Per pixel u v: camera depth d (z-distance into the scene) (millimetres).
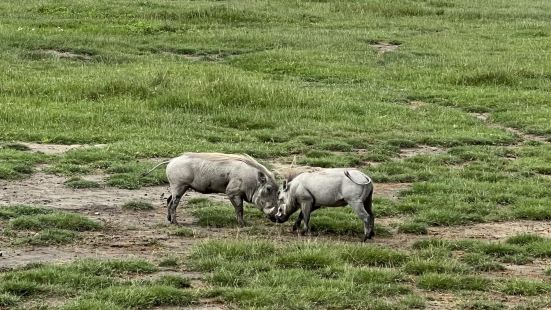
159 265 37594
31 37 102875
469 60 101812
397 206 49875
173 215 45594
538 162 62469
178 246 41344
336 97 81875
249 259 38375
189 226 45531
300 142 65375
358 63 100750
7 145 60781
